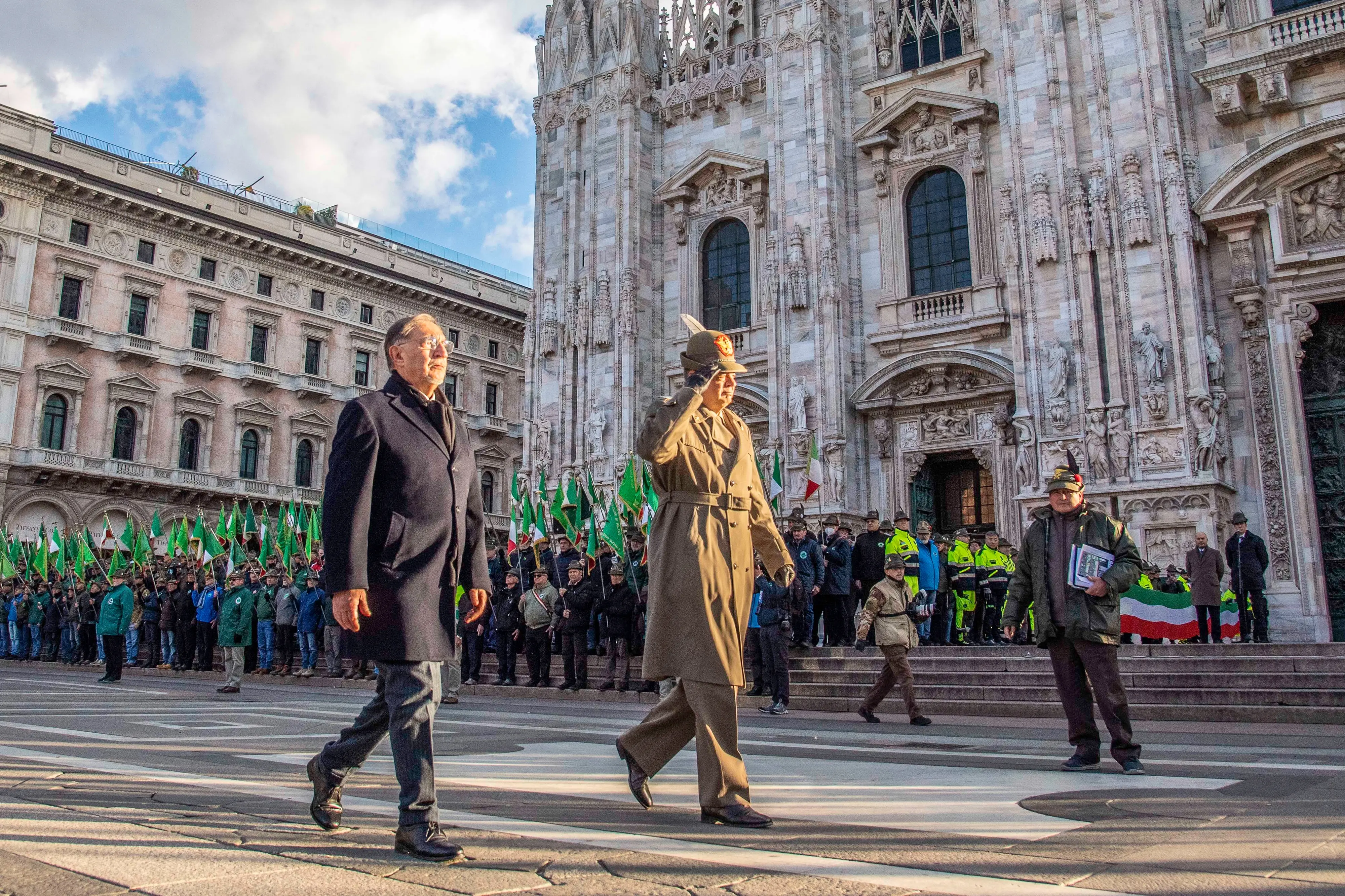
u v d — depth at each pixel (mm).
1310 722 12266
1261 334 23703
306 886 3410
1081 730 7453
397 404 4562
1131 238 24422
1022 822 4855
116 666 19766
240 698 15328
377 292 55594
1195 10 25438
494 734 9695
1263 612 18297
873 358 29312
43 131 44531
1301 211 23688
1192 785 6305
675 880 3596
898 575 12805
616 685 17203
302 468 52250
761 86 32594
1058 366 25062
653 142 34625
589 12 36031
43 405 43531
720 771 4812
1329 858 4023
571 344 33625
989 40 28875
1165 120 24562
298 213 57656
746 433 5492
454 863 3826
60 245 44625
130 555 39094
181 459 47500
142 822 4449
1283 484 23031
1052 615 7531
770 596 14781
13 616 31047
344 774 4496
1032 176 26266
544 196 35656
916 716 12500
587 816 4969
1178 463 23203
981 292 27750
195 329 48781
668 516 5176
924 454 28219
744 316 32250
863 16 31344
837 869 3805
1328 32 23109
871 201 30188
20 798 5004
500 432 58719
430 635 4293
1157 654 14672
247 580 24000
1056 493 7789
